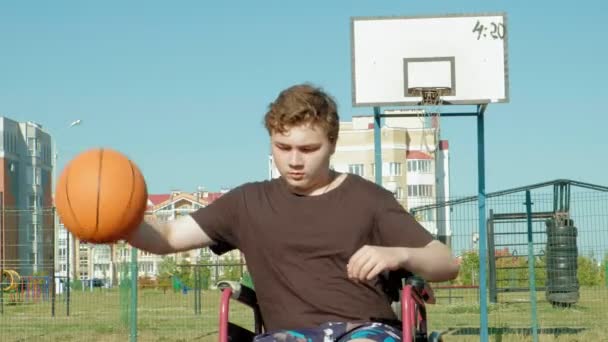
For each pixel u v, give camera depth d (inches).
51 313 815.1
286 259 136.5
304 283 135.0
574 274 653.9
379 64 462.6
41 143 2977.4
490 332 534.6
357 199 137.8
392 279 139.9
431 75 458.6
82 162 125.9
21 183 2837.1
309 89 133.3
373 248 121.3
